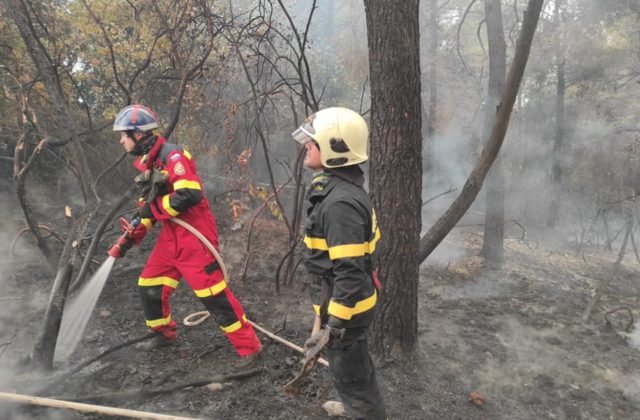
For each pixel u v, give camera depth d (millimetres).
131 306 3955
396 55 3133
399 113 3207
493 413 3164
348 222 1949
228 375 3012
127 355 3244
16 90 4594
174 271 3139
